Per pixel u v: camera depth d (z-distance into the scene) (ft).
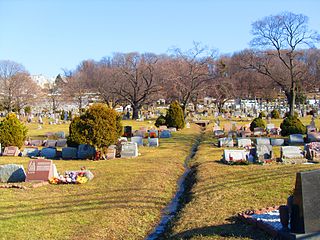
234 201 42.14
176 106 149.18
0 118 236.22
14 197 45.70
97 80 238.07
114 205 42.68
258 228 32.32
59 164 70.64
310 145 70.08
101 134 76.23
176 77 206.80
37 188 50.39
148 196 47.52
